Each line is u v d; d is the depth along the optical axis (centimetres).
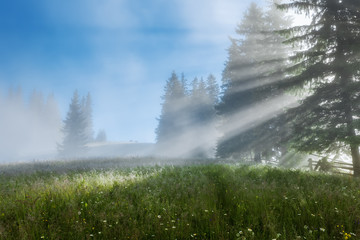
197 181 702
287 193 520
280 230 328
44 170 1043
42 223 349
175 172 943
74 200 465
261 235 315
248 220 363
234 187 590
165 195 524
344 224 336
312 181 696
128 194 544
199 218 371
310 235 301
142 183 671
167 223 343
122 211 409
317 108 1157
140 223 358
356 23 1121
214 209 405
